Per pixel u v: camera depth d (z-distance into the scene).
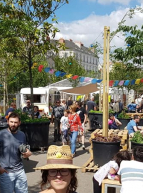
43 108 23.14
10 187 4.41
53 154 2.44
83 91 20.80
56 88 24.84
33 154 10.05
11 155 4.44
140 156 4.14
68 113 10.98
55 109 12.84
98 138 7.93
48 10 10.65
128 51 13.48
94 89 20.47
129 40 13.52
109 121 12.09
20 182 4.48
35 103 23.33
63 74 11.59
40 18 10.77
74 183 2.48
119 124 12.31
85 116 12.22
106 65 7.97
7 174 4.39
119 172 4.07
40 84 35.88
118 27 13.20
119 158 5.14
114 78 28.73
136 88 31.22
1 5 9.98
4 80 21.05
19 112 10.92
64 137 10.99
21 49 10.93
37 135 10.40
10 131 4.52
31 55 11.27
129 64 14.43
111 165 5.11
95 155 7.94
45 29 10.45
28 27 9.52
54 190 2.40
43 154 10.05
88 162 8.38
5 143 4.44
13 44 10.57
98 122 15.99
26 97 23.62
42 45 10.67
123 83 12.39
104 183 5.02
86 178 7.36
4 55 11.55
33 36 10.41
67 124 10.54
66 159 2.43
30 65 11.14
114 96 32.19
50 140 13.13
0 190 4.42
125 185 3.84
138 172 3.92
